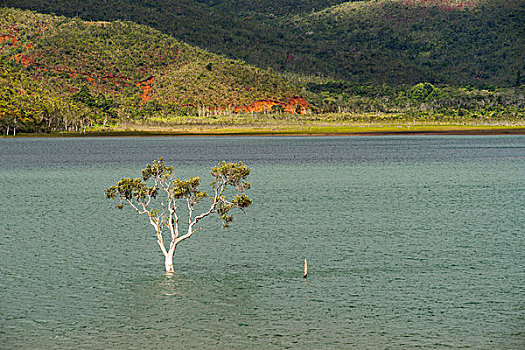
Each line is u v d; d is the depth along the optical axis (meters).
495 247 63.97
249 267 56.19
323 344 38.75
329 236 70.25
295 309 44.81
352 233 72.19
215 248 63.94
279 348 38.16
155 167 54.41
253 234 71.62
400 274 53.56
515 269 55.06
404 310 44.47
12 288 49.16
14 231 72.88
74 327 41.28
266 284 50.66
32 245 64.75
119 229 74.62
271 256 60.38
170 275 53.31
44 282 50.88
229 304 45.62
